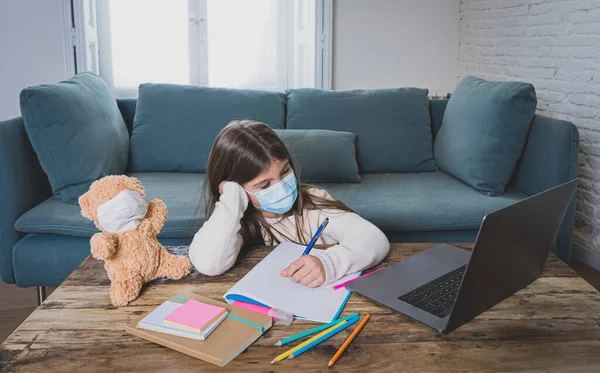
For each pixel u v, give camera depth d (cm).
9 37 329
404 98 282
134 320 100
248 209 142
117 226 108
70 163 214
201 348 91
